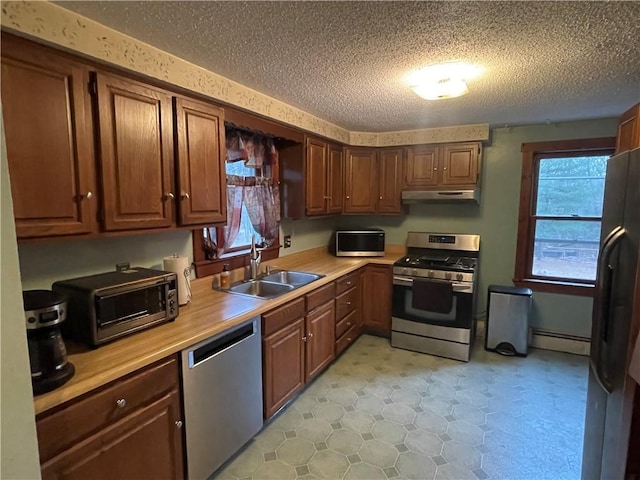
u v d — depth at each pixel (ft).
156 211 5.93
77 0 4.27
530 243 11.98
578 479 6.30
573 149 11.00
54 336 4.11
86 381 4.20
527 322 11.03
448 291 10.82
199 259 8.21
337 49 5.69
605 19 4.71
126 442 4.75
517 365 10.59
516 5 4.38
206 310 6.81
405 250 13.71
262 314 7.17
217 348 6.12
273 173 10.19
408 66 6.39
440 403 8.63
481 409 8.38
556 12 4.53
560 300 11.55
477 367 10.46
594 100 8.57
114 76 5.19
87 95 4.91
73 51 4.65
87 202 4.97
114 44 5.07
